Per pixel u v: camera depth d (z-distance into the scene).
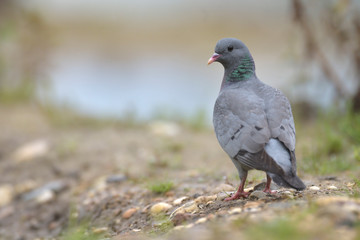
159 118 18.08
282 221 6.20
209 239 6.26
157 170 12.60
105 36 30.77
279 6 30.62
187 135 15.96
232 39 9.26
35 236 10.98
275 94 8.48
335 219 6.35
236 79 9.27
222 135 8.31
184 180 11.25
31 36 20.39
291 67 15.92
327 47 15.23
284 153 7.66
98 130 17.02
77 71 25.69
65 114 18.45
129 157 13.81
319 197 7.99
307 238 5.93
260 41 27.97
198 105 19.55
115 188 11.65
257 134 7.79
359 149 11.24
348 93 14.59
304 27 14.59
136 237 7.95
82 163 13.90
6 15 22.09
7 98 20.45
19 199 12.80
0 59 20.52
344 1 13.95
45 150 15.12
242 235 6.20
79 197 11.85
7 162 14.83
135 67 26.39
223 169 11.95
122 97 22.11
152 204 9.91
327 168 10.84
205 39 30.05
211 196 9.14
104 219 10.20
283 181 7.21
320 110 14.58
